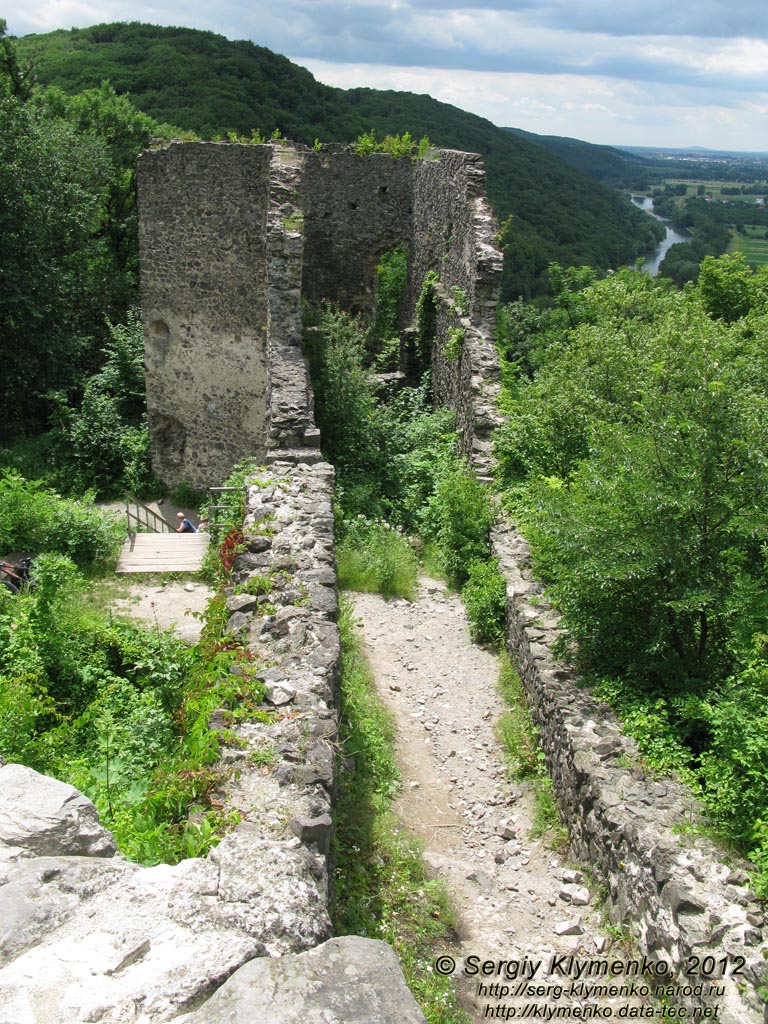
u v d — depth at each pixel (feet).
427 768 22.16
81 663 26.63
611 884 16.33
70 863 9.87
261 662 18.35
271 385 39.09
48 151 65.41
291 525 25.30
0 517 34.91
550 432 35.55
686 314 45.44
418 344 57.21
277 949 9.29
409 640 29.17
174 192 49.90
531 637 23.72
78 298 75.20
